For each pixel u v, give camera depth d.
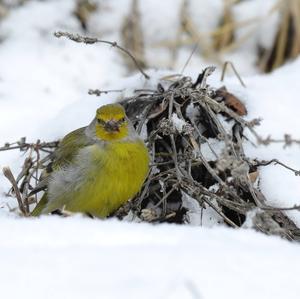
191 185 9.98
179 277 5.79
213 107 10.78
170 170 10.46
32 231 7.12
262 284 6.02
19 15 15.02
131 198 10.48
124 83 12.41
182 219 10.27
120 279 5.90
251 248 6.73
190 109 11.40
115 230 7.16
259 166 10.56
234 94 11.84
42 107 13.52
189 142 10.63
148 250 6.48
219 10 15.38
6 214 9.68
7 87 13.92
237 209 9.59
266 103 11.72
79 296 5.65
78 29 15.11
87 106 11.98
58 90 14.09
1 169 11.48
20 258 6.34
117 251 6.47
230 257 6.38
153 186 10.74
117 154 10.09
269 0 15.31
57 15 15.06
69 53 14.65
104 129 10.10
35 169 10.81
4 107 13.38
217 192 10.06
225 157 8.93
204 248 6.57
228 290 5.86
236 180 9.95
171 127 10.38
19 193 9.95
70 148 10.46
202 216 10.27
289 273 6.23
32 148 10.98
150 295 5.57
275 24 15.06
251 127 10.59
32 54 14.57
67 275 6.00
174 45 15.18
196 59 15.18
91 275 5.98
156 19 15.38
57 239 6.95
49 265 6.19
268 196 10.27
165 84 12.02
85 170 10.20
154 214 10.09
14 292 5.79
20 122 12.84
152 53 15.18
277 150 10.89
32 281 5.92
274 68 15.03
